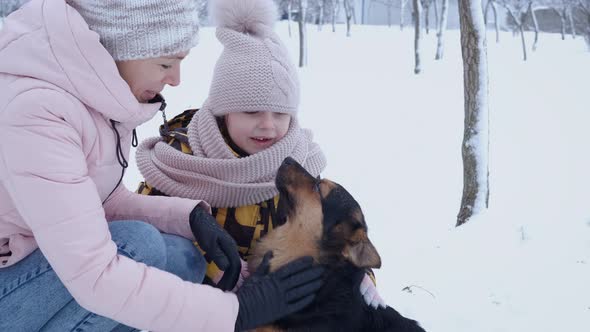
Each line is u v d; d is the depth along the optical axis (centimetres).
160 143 299
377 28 4131
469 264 474
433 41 3203
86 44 195
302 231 285
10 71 195
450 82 1889
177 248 262
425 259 501
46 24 194
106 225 201
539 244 485
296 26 4000
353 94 1680
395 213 727
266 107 283
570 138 1171
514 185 849
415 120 1324
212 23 308
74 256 188
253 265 295
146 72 220
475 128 617
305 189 287
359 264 276
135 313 198
